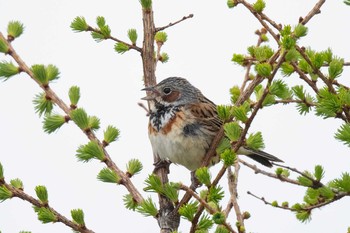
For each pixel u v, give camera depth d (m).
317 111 10.62
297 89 11.78
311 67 10.66
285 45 9.27
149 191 10.12
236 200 11.24
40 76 11.84
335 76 10.64
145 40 12.27
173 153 13.27
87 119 11.41
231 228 8.76
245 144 9.59
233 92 12.77
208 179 9.16
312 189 11.34
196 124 13.19
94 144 10.98
